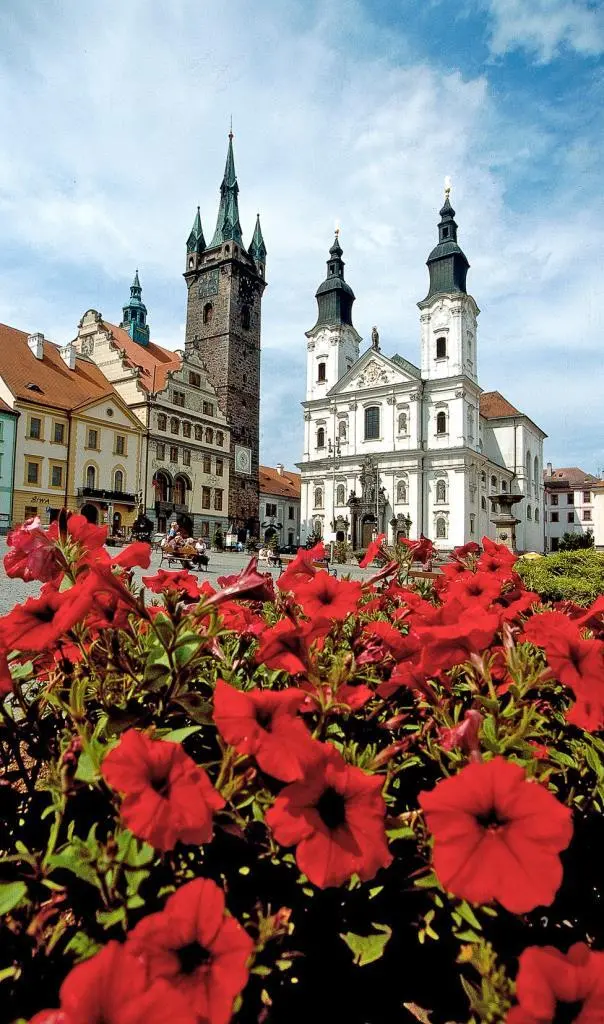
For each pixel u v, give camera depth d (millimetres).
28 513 34938
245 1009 1102
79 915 1139
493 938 1291
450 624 1635
